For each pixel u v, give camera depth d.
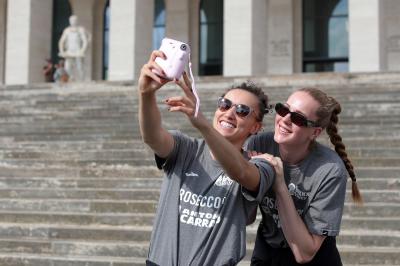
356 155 11.81
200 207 3.71
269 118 15.02
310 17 33.88
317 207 3.84
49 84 21.84
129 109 18.45
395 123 14.53
